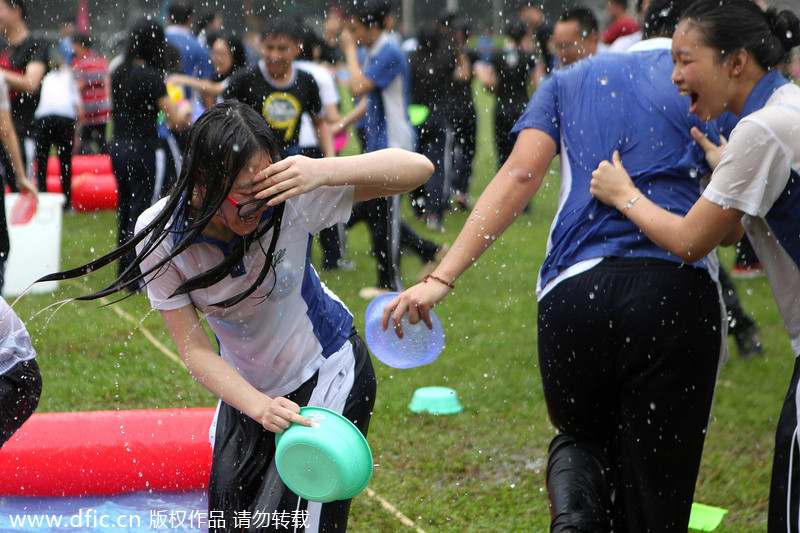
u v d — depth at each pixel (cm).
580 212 268
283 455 233
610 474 277
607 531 261
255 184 212
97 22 2494
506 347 564
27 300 643
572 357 270
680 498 266
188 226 225
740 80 247
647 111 267
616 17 750
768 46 243
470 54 1048
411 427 441
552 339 273
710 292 265
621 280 258
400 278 666
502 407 468
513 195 276
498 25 3416
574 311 265
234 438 262
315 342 260
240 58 838
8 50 805
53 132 933
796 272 254
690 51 246
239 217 215
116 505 354
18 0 804
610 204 257
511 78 977
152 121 648
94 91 1055
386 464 398
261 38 601
